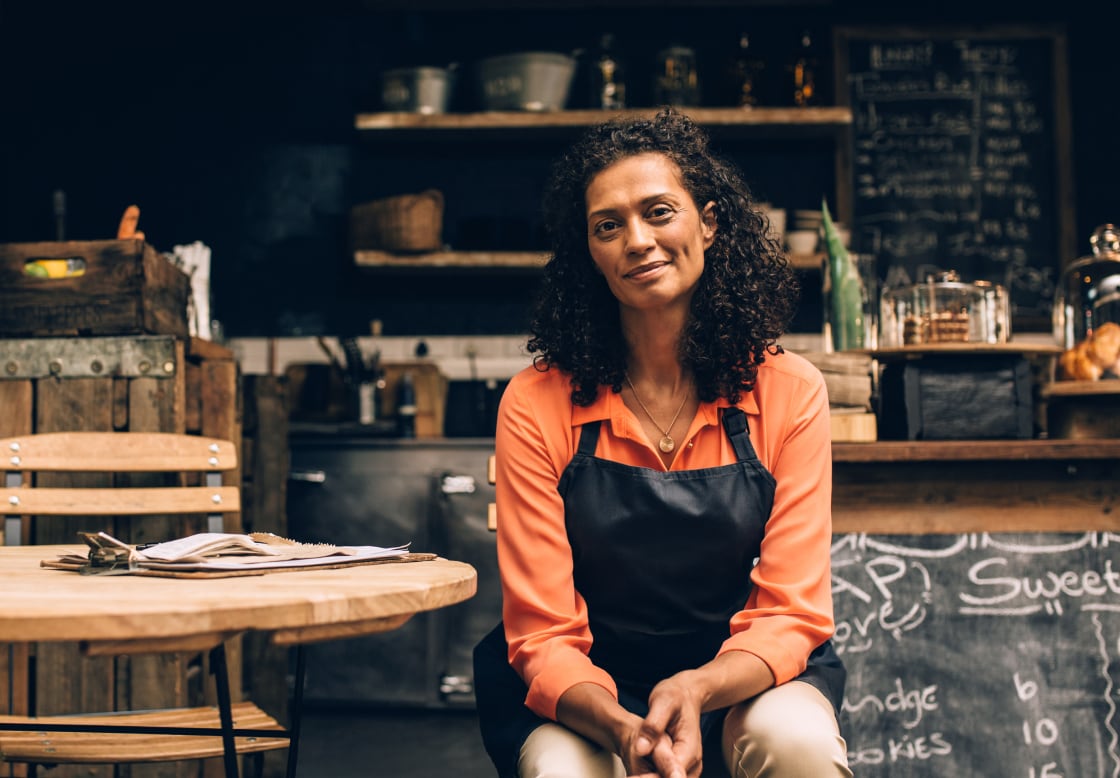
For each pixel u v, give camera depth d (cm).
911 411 210
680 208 131
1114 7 426
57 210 341
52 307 227
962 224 421
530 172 431
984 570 204
